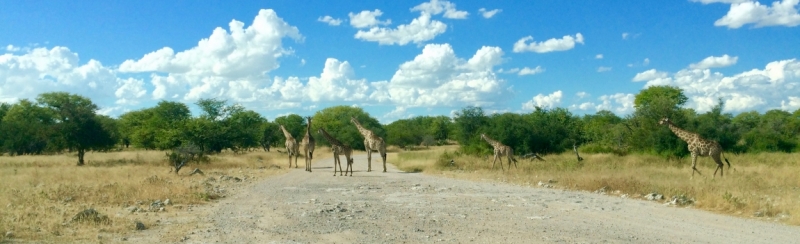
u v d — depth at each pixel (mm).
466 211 11633
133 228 9375
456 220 10453
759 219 10570
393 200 13633
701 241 8516
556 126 34844
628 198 13898
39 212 10477
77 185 16281
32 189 15172
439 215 11070
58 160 35062
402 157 36625
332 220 10445
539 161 27031
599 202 13055
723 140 28906
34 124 47438
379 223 10117
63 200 12781
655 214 11188
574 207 12172
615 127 41469
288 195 14914
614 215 11055
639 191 14469
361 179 20438
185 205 12555
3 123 47781
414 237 8805
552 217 10820
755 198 12414
